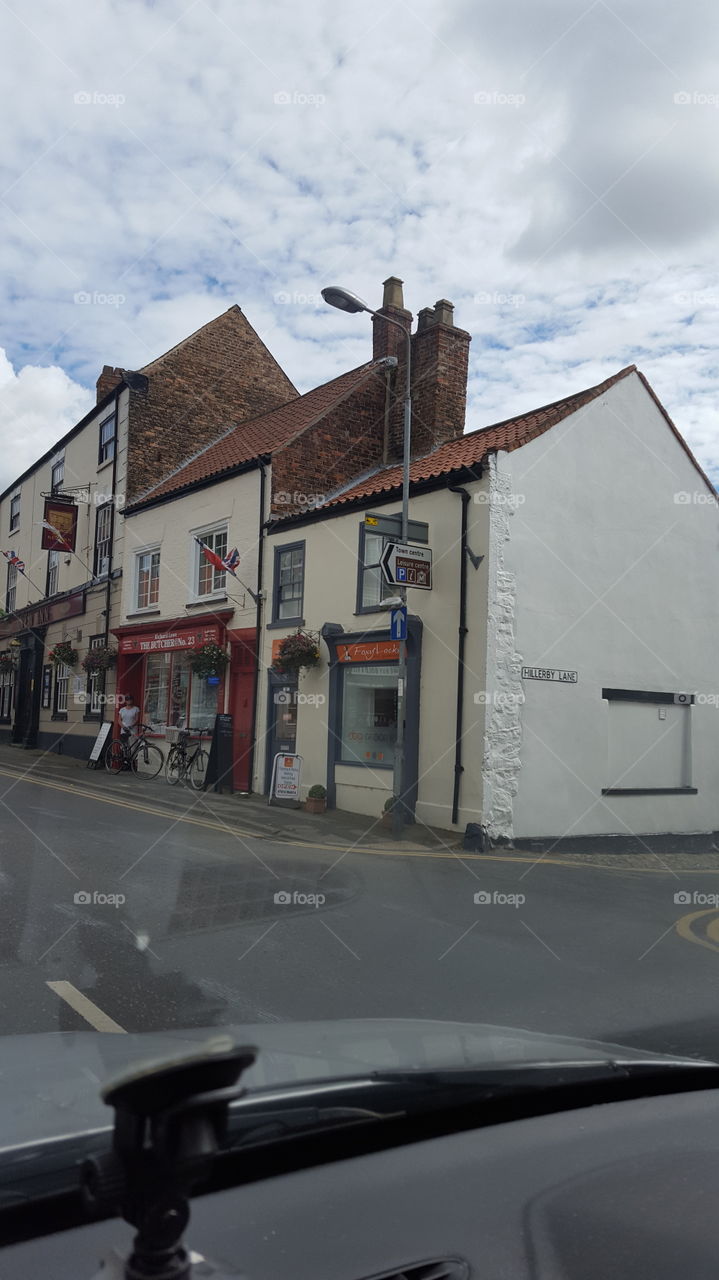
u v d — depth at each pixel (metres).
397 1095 1.82
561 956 6.57
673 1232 1.41
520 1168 1.69
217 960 5.94
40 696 26.84
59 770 20.14
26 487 29.58
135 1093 0.75
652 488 14.85
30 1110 1.61
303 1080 1.80
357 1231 1.38
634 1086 2.25
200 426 22.45
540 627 12.99
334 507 14.95
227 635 17.50
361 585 14.50
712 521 15.86
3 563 31.64
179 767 18.05
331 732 14.79
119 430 22.03
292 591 16.12
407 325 17.92
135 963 5.77
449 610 12.94
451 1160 1.73
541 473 13.19
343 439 17.38
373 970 5.89
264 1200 1.50
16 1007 4.78
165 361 22.05
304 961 6.03
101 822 12.27
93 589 23.19
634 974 6.15
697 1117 2.11
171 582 19.59
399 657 13.27
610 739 14.01
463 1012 5.08
